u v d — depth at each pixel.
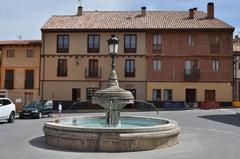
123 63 47.59
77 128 13.02
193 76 47.34
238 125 23.94
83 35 47.81
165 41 47.66
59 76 47.81
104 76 47.50
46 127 14.45
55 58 47.91
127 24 48.44
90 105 46.94
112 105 15.78
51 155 11.98
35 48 48.16
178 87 47.38
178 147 13.78
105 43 47.66
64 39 48.00
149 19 50.28
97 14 52.28
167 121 15.91
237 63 49.97
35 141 15.45
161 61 47.66
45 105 33.97
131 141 12.73
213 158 11.68
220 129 21.28
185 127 22.36
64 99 47.66
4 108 25.94
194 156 11.97
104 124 16.45
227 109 43.28
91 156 11.81
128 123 17.89
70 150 12.95
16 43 47.78
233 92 48.38
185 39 47.62
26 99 47.78
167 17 51.03
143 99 47.31
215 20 49.50
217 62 47.62
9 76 48.38
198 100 47.22
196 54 47.47
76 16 51.50
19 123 26.45
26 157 11.63
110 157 11.65
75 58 47.78
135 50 47.56
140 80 47.50
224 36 47.56
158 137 13.17
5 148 13.54
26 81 48.03
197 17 50.75
